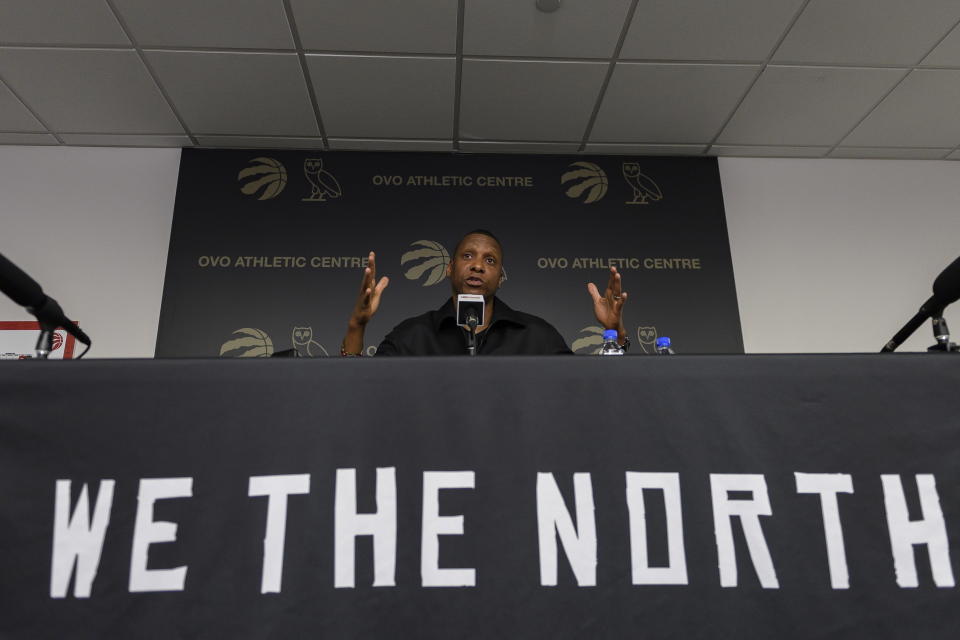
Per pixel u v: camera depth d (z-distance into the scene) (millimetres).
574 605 526
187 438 548
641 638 520
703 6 2525
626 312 3287
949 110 3186
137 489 533
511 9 2521
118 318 3162
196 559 521
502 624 519
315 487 543
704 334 3273
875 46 2748
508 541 540
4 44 2656
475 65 2824
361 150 3451
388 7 2500
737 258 3463
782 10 2551
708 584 535
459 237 3346
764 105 3131
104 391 553
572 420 575
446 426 568
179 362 568
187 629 505
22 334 3051
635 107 3125
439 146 3424
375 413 567
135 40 2648
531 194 3441
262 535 530
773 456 569
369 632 512
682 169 3543
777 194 3576
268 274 3229
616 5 2510
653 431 575
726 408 583
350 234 3316
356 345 1817
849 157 3635
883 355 600
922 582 538
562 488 555
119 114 3117
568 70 2865
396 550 533
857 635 524
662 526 549
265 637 506
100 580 512
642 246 3389
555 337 2430
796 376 592
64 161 3369
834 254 3500
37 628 498
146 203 3336
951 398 584
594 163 3510
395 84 2934
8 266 652
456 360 589
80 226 3279
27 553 513
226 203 3322
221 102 3039
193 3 2465
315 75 2865
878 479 564
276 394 565
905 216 3586
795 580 537
